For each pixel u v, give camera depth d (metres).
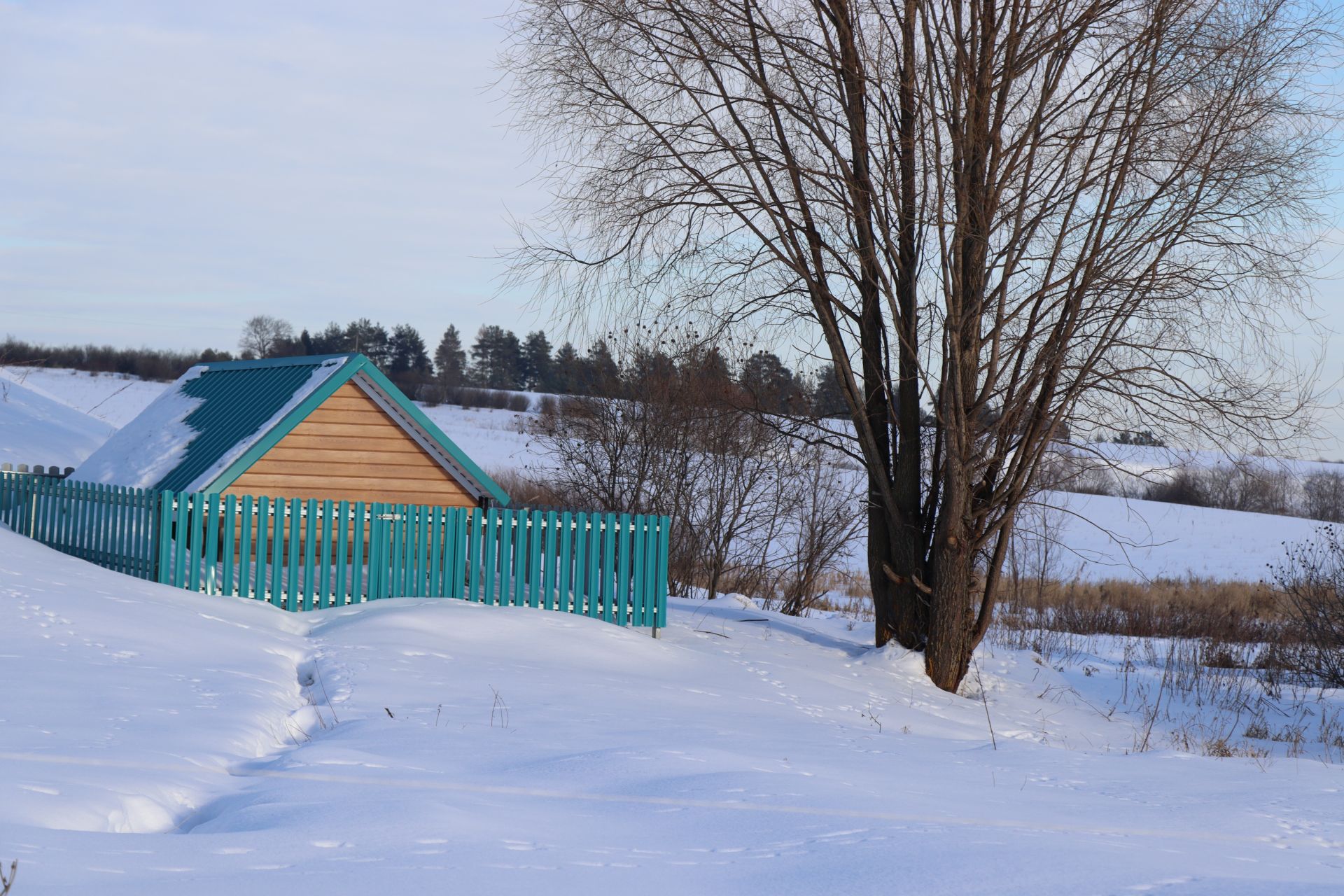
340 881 3.84
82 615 9.78
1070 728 12.53
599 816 5.29
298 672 9.65
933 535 14.59
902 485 14.59
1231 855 5.43
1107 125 13.02
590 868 4.24
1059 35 12.63
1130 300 12.70
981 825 5.59
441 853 4.30
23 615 9.45
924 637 14.42
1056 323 13.30
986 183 13.17
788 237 13.71
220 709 7.34
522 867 4.16
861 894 4.07
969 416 13.43
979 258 13.27
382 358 91.94
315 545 12.85
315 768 6.03
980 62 12.98
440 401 75.38
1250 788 7.72
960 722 11.67
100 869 3.81
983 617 14.27
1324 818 6.69
